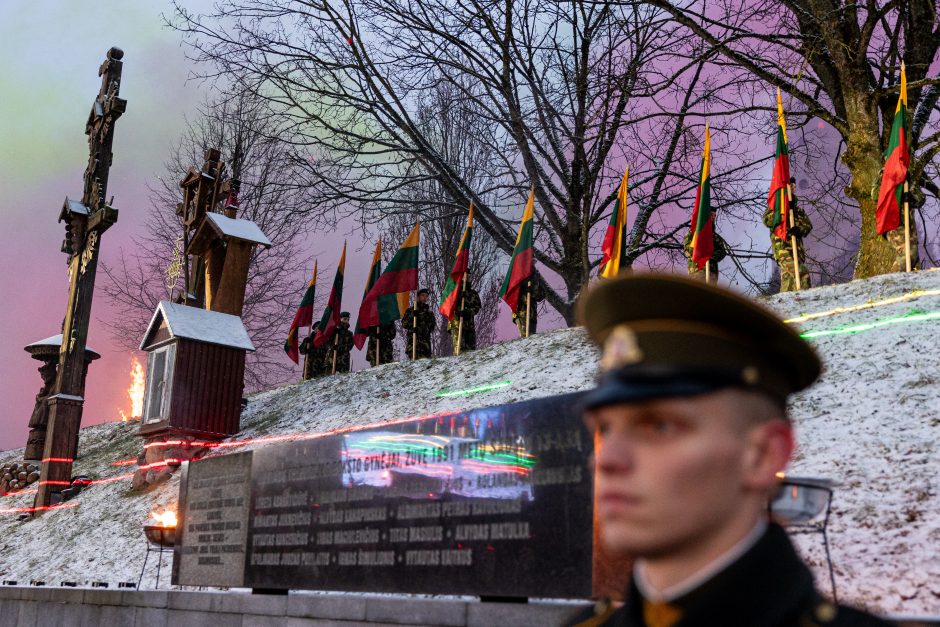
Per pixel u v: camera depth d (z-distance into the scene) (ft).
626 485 3.26
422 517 18.99
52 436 54.65
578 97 68.03
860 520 20.39
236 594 23.56
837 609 3.55
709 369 3.28
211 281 57.82
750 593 3.32
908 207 39.75
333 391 53.72
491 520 17.31
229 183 58.70
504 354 47.26
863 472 22.56
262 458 24.61
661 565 3.49
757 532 3.47
